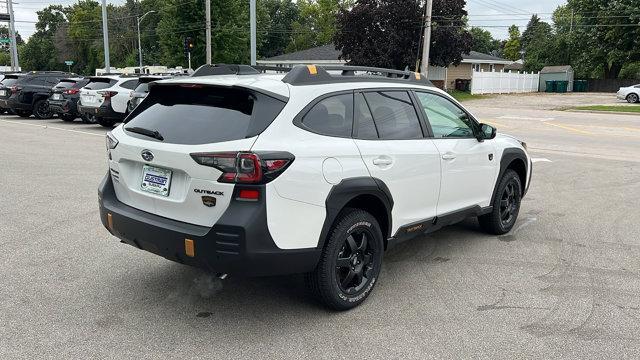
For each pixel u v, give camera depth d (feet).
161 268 16.37
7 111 77.77
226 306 13.84
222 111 12.40
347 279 13.51
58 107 62.54
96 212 22.54
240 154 11.27
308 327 12.74
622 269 16.84
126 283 15.20
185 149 11.87
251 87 12.03
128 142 13.20
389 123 14.73
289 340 12.12
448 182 16.39
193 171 11.75
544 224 22.02
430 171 15.49
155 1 317.22
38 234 19.51
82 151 39.52
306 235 12.15
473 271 16.55
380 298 14.46
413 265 17.04
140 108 14.29
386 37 137.28
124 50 346.74
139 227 12.67
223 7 188.44
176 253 12.10
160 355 11.41
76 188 27.04
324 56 176.55
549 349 11.84
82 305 13.76
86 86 56.29
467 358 11.43
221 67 15.39
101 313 13.34
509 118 82.12
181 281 15.40
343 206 12.81
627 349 11.89
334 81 13.74
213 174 11.48
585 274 16.38
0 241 18.66
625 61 177.47
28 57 409.69
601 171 34.99
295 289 14.99
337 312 13.58
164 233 12.14
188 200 11.97
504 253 18.28
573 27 221.25
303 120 12.47
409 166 14.70
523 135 57.21
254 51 72.28
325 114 13.05
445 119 16.90
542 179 32.07
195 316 13.25
